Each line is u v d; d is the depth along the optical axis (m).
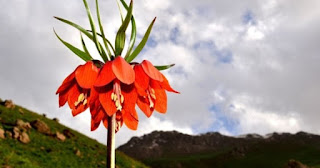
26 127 37.09
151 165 188.62
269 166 172.00
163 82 2.38
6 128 33.59
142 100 2.44
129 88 2.37
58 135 39.97
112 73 2.15
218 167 183.88
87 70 2.22
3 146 28.59
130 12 2.42
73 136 44.91
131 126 2.48
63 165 32.06
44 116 50.03
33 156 30.41
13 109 43.56
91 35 2.59
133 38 2.58
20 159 27.25
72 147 39.19
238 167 179.12
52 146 35.88
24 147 31.39
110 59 2.46
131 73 2.20
